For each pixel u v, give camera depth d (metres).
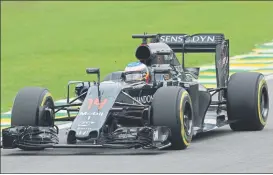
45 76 109.31
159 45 40.09
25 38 156.25
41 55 133.12
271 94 51.72
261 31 109.69
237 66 68.81
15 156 35.81
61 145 34.50
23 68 120.44
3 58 133.50
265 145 35.91
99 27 157.25
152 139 33.81
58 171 30.73
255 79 40.97
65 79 103.56
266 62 62.81
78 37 148.88
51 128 36.31
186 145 35.47
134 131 34.28
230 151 34.41
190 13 154.25
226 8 155.88
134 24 153.00
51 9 196.50
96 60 118.56
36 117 36.78
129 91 37.22
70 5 199.62
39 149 37.62
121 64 111.19
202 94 40.12
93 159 33.66
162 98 35.00
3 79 112.19
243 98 40.56
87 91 36.66
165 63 39.75
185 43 42.69
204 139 38.91
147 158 33.22
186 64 75.25
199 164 31.06
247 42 90.81
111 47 131.25
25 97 37.31
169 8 168.62
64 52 133.38
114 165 31.62
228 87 41.16
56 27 166.38
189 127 36.16
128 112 36.84
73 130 34.19
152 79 38.56
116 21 161.50
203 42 42.44
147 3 184.12
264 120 41.62
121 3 191.00
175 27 136.12
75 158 34.31
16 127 36.34
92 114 34.69
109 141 34.25
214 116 42.16
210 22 135.25
